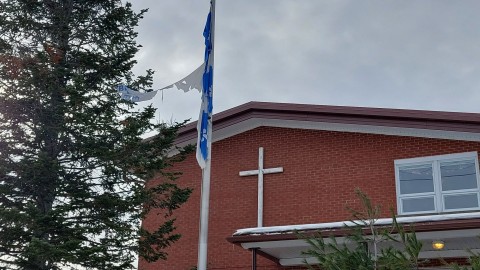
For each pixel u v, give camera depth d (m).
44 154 12.89
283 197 16.42
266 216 16.42
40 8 15.08
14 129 13.82
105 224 13.27
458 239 12.15
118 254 13.38
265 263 15.75
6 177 13.23
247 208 16.86
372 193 15.39
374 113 15.59
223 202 17.27
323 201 15.87
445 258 12.75
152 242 13.95
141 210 14.01
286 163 16.77
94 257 12.39
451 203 14.56
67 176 13.71
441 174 14.90
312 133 16.77
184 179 18.19
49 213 12.23
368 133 16.06
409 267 8.00
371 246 11.07
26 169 12.95
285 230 12.93
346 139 16.28
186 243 17.39
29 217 12.13
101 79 14.83
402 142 15.59
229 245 16.64
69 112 13.28
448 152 14.98
